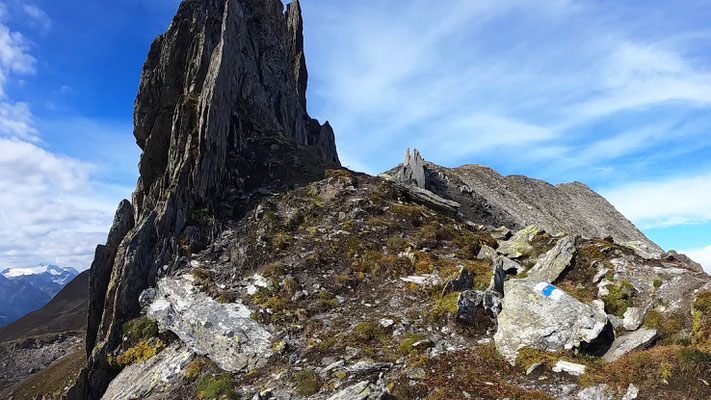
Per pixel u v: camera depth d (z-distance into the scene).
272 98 51.69
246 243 25.95
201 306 20.62
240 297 21.14
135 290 23.16
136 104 38.91
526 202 66.00
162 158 33.81
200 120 30.67
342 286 22.03
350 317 19.11
